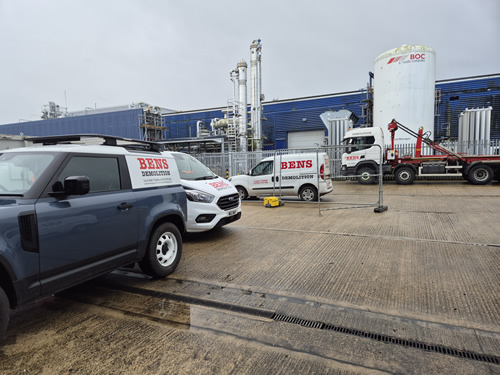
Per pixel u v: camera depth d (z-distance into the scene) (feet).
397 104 66.69
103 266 11.36
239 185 40.16
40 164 10.44
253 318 10.71
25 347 9.25
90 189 11.39
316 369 8.01
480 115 64.95
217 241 20.72
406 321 10.23
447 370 7.88
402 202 34.83
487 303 11.22
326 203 35.40
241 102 81.56
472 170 50.75
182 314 11.11
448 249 17.43
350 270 14.79
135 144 14.85
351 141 57.16
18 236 8.69
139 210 12.92
